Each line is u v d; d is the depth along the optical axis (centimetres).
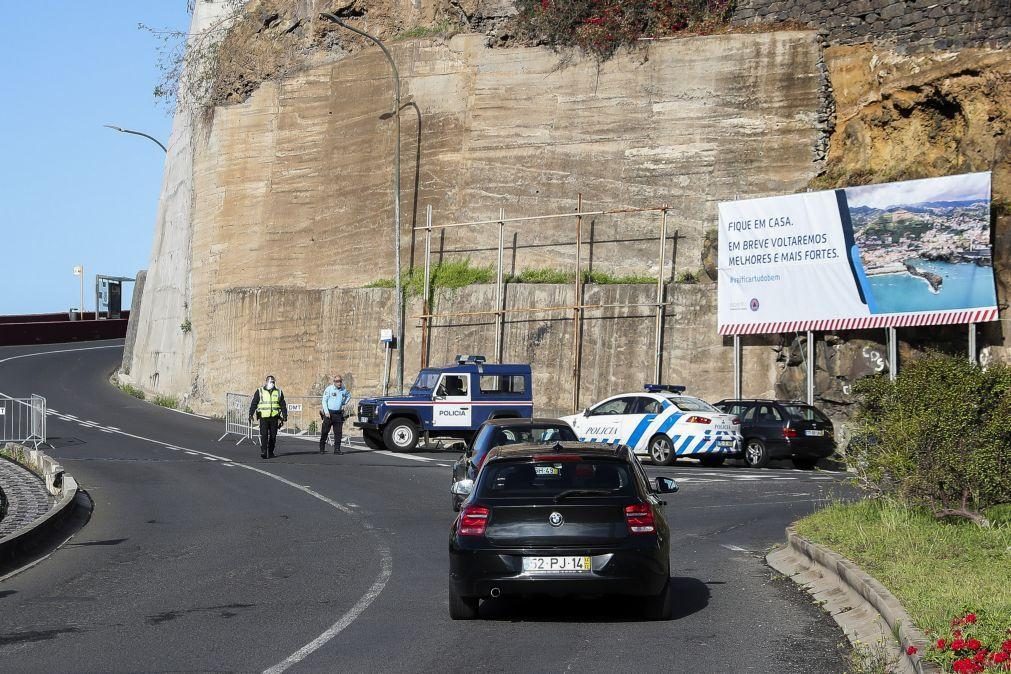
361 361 4469
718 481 2456
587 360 3912
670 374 3747
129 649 955
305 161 5056
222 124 5400
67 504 1888
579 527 1031
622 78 4206
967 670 702
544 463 1083
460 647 961
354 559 1460
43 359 7006
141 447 3347
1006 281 3169
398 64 4784
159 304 6109
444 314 4294
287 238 5044
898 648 864
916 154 3600
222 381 4969
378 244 4712
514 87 4447
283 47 5291
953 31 3597
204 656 927
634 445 3016
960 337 3222
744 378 3616
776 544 1543
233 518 1891
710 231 3875
